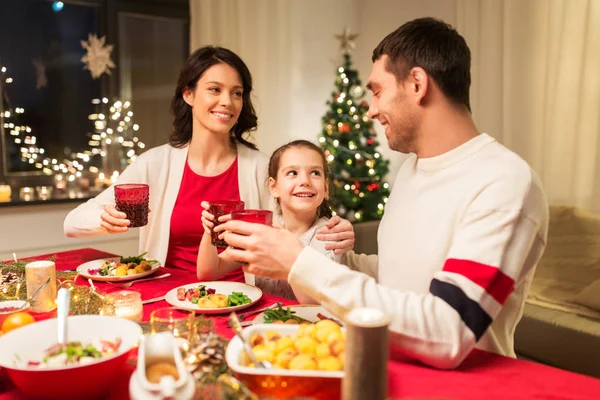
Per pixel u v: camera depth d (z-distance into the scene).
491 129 3.83
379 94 1.29
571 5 3.31
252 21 4.20
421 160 1.33
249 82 2.20
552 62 3.44
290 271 1.11
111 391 0.98
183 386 0.82
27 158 3.65
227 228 1.17
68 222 2.08
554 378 1.03
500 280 1.06
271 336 1.05
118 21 3.86
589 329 2.43
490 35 3.76
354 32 5.18
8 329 1.12
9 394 0.97
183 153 2.24
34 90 3.63
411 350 1.05
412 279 1.31
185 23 4.21
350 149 4.63
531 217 1.12
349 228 1.68
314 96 4.90
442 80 1.22
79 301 1.39
